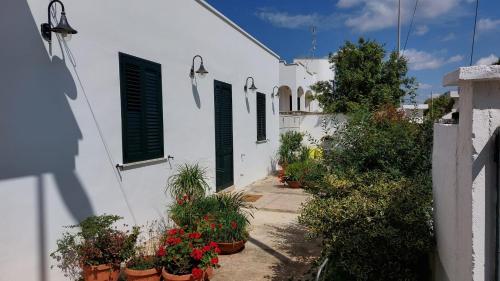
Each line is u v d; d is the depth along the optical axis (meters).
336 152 5.70
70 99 4.18
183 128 6.71
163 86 6.05
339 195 4.44
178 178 6.13
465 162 1.92
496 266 1.76
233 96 9.23
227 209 5.65
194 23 7.09
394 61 15.97
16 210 3.52
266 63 12.00
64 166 4.09
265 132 11.98
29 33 3.66
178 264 3.99
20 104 3.57
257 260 4.95
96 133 4.59
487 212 1.77
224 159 8.73
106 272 3.92
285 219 7.00
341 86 16.11
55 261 3.91
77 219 4.27
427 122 5.50
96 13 4.57
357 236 3.47
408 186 4.05
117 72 4.98
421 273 3.55
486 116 1.76
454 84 2.05
